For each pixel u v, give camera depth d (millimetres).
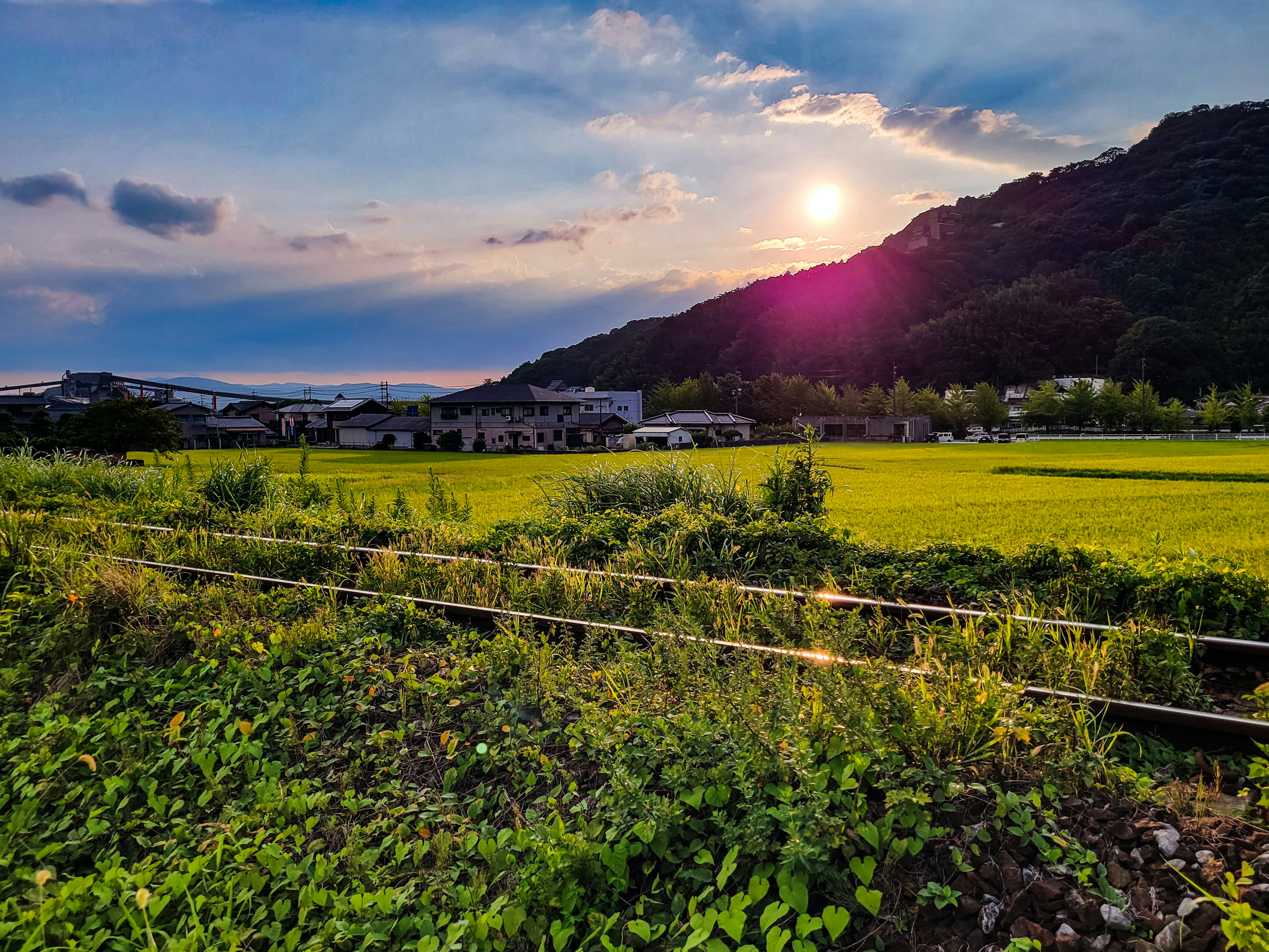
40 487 13859
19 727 4719
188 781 4199
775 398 104000
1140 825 3148
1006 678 4949
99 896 3197
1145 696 4637
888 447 65938
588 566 8398
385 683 5141
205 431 74375
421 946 2957
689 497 10531
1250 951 2400
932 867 3051
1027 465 33906
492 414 70562
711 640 5586
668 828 3348
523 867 3338
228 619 6445
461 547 9414
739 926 2777
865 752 3463
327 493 16031
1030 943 2650
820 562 8242
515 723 4520
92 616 6219
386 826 3797
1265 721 3971
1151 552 8797
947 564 7824
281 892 3414
